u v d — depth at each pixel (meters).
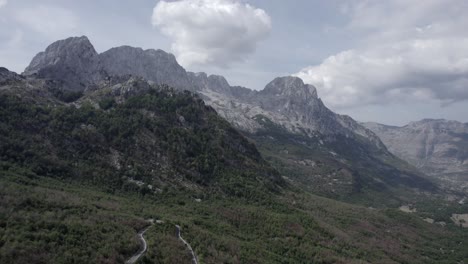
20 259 91.62
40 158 189.62
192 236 143.88
